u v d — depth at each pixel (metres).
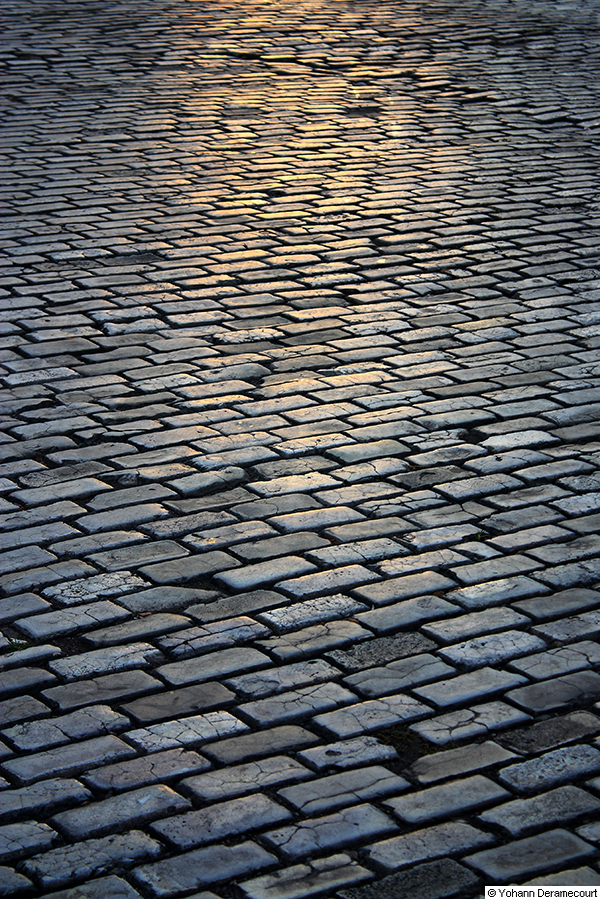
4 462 4.31
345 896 2.39
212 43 11.53
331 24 12.47
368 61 10.94
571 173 7.86
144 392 4.87
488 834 2.56
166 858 2.50
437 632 3.29
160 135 8.66
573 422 4.60
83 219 6.96
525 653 3.20
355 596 3.47
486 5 13.68
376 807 2.64
